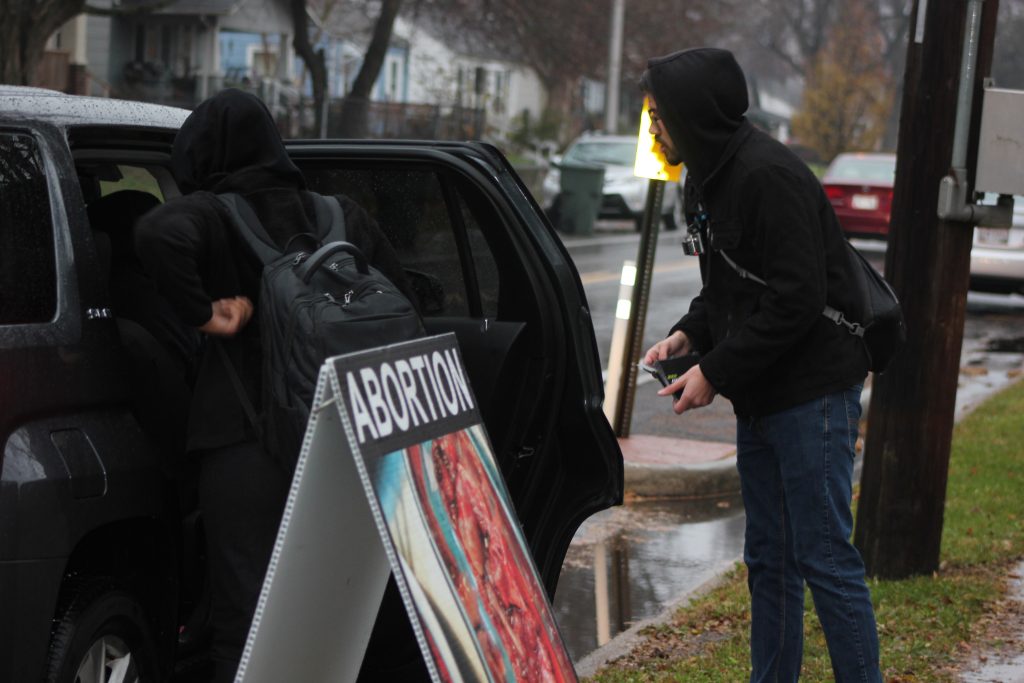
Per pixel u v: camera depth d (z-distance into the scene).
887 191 22.28
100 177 4.50
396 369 2.80
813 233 3.65
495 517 3.09
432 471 2.84
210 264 3.31
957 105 5.33
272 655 2.82
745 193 3.69
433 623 2.64
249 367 3.36
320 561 2.83
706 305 3.97
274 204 3.43
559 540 4.20
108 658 3.47
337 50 44.59
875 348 3.93
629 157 27.72
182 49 37.09
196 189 3.53
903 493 5.70
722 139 3.73
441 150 4.19
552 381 4.17
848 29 61.81
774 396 3.82
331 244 3.28
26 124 3.48
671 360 3.97
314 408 2.60
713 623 5.25
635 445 8.50
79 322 3.41
